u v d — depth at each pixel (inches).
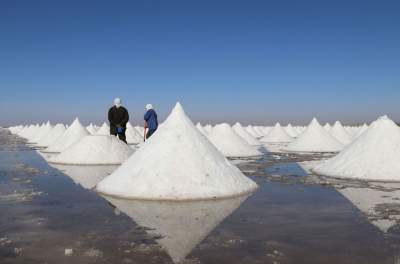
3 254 127.7
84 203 205.0
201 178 233.8
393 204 201.3
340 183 278.5
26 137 1226.6
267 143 924.6
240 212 183.8
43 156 510.6
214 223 163.9
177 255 125.3
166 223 163.9
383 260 120.5
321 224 161.5
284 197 221.9
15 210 188.1
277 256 124.2
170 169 237.6
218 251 129.0
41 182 277.3
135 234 148.4
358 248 131.4
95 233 149.6
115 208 193.0
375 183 278.2
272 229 154.3
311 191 242.7
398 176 293.3
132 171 244.4
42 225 161.3
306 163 427.8
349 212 183.0
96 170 349.1
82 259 122.6
